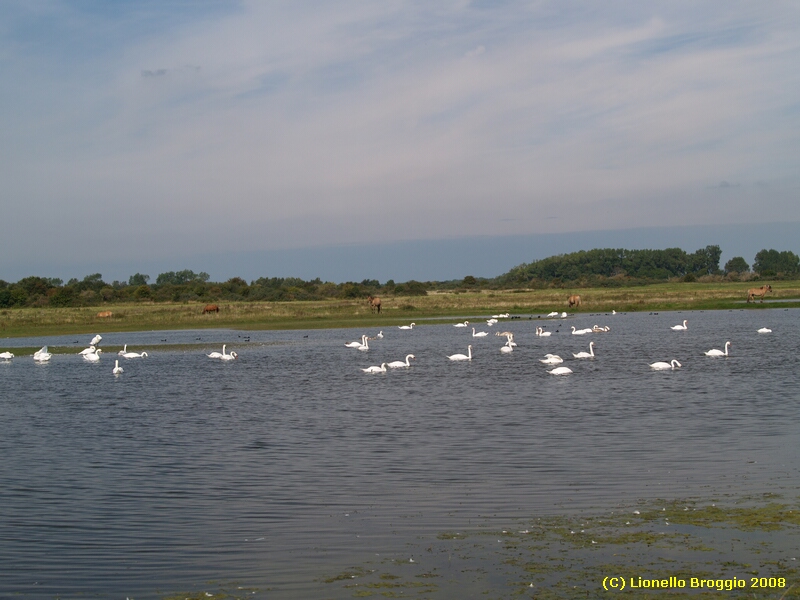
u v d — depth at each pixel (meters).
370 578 14.94
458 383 41.19
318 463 23.58
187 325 96.38
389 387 40.31
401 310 114.25
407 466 22.94
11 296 143.88
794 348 56.03
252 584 14.84
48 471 23.22
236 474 22.52
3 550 16.75
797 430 26.62
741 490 19.73
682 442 25.12
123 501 20.11
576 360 51.69
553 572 14.96
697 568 14.93
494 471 22.12
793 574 14.57
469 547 16.41
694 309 110.31
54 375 49.25
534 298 128.25
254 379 45.09
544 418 29.86
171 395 38.91
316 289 186.12
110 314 102.38
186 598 14.28
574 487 20.38
